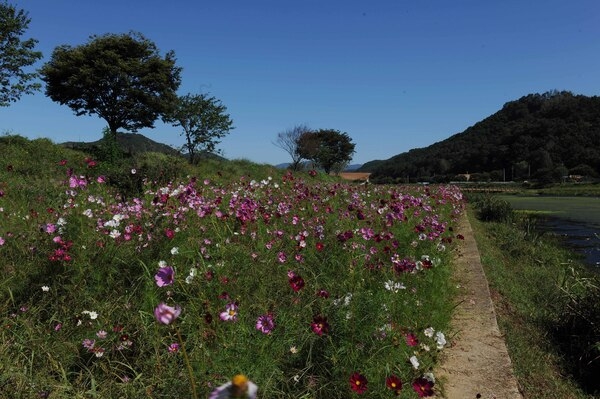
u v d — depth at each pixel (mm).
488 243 9383
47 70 27531
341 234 4496
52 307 3035
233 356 2422
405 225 6109
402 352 2725
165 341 2732
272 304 3297
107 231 3867
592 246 10703
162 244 3850
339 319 2771
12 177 9602
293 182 9234
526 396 3121
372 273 4121
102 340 2666
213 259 3773
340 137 53156
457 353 3346
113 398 2311
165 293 3186
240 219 4656
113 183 8492
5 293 3209
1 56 17922
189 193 5145
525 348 3896
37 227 4094
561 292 5293
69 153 15664
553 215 18797
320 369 2586
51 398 2223
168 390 2256
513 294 5453
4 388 2156
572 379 3645
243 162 23656
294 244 4582
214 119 21922
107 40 28797
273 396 2348
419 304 3562
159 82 29703
